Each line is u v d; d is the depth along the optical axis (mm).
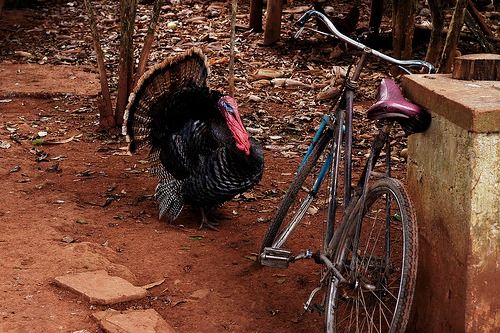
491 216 3236
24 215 4980
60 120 7461
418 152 3758
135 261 4527
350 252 3775
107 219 5102
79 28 12070
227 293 4266
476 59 3734
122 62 6848
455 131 3346
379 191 3623
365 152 6711
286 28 11539
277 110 7953
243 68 9586
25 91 8266
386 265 3635
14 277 4059
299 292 4328
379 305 3623
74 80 8930
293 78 9117
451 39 7809
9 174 5812
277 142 6961
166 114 5133
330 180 4188
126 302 3988
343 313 3961
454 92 3451
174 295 4184
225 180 4828
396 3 9172
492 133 3170
